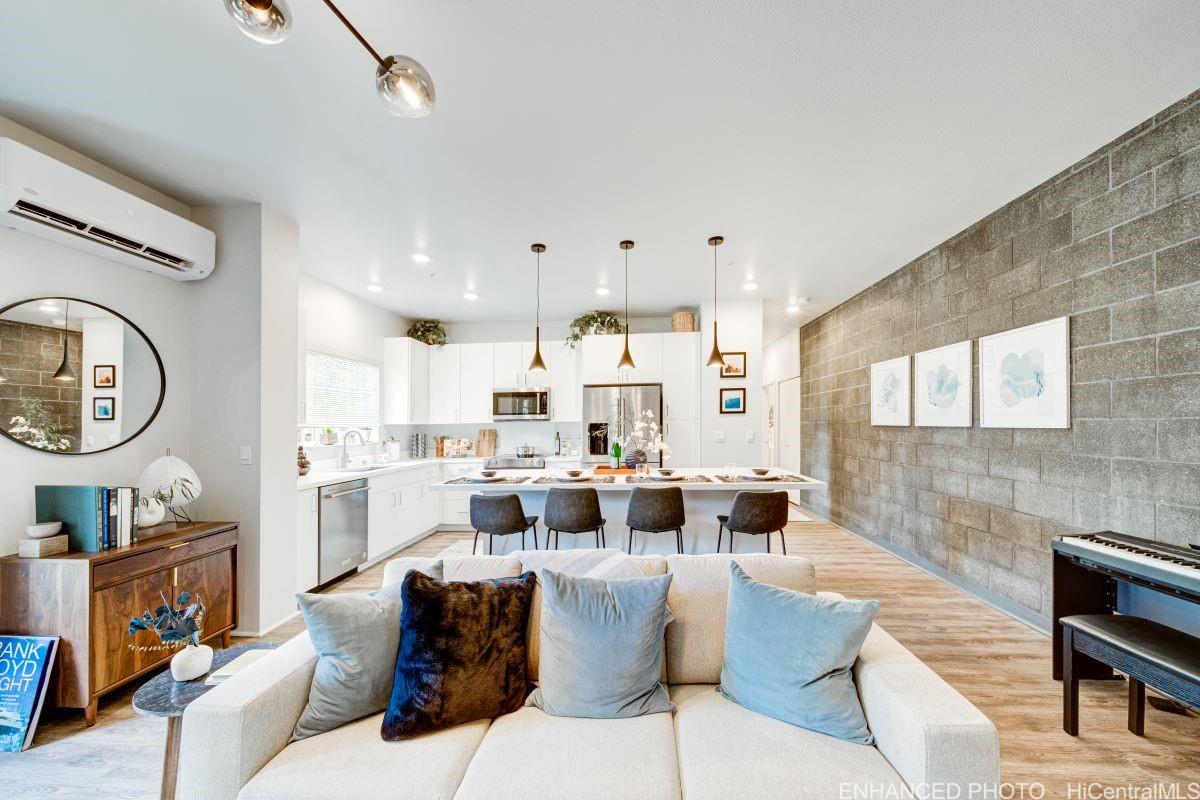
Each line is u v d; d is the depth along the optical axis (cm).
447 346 625
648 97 207
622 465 472
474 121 222
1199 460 209
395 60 138
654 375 565
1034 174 277
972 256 347
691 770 125
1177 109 215
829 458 618
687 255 404
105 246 241
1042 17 166
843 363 572
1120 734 200
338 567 386
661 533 373
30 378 227
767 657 152
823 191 294
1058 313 278
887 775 122
